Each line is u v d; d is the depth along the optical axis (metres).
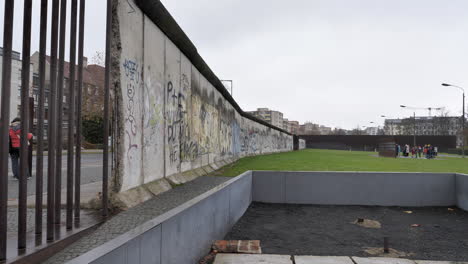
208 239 4.82
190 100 8.63
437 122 98.19
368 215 8.91
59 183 3.13
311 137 78.12
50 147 2.82
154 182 5.84
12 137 7.84
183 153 7.97
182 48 7.61
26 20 2.50
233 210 6.91
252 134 24.67
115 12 4.43
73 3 3.16
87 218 3.60
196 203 4.12
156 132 6.05
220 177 8.68
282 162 16.17
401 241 6.50
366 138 74.25
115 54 4.43
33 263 2.43
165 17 6.07
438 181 10.27
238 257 4.89
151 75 5.78
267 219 8.09
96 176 8.84
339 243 6.27
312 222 7.96
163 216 3.20
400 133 113.06
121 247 2.20
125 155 4.64
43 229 3.17
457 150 54.59
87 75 40.28
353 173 10.29
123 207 4.19
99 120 39.22
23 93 2.50
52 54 2.87
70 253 2.65
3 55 2.29
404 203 10.20
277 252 5.61
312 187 10.30
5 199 2.29
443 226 7.79
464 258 5.50
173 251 3.30
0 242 2.27
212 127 11.82
